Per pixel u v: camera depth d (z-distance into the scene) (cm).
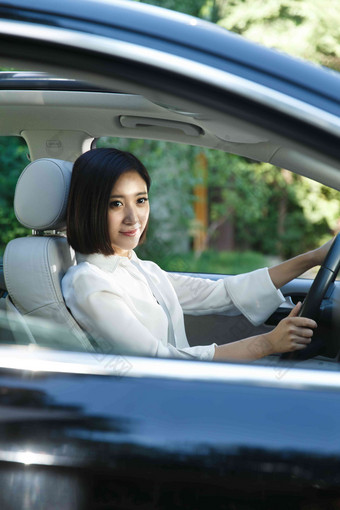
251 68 137
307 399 140
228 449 136
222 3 843
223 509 135
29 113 268
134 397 142
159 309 236
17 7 140
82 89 253
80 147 280
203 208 983
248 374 144
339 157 134
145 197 228
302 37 826
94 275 213
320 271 229
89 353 152
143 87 137
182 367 146
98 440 138
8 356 151
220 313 276
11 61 140
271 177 940
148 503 137
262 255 1027
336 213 955
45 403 143
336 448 134
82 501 138
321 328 226
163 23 140
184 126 250
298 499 133
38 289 208
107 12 140
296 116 134
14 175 541
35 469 140
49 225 222
